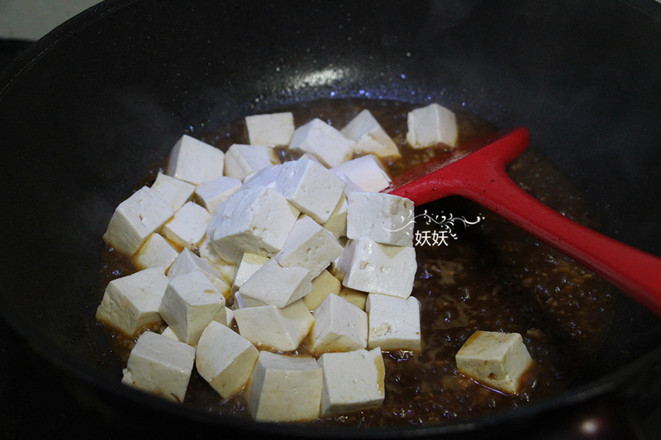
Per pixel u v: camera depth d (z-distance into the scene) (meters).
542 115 0.35
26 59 0.28
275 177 0.30
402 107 0.38
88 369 0.20
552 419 0.20
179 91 0.35
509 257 0.30
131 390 0.20
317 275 0.28
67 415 0.26
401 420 0.25
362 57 0.38
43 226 0.28
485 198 0.30
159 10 0.32
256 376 0.25
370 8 0.36
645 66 0.30
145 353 0.25
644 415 0.24
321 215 0.28
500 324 0.28
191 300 0.25
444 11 0.35
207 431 0.20
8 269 0.25
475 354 0.26
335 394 0.24
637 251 0.25
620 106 0.31
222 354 0.25
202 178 0.33
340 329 0.27
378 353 0.26
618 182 0.31
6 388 0.27
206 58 0.35
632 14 0.29
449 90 0.38
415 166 0.35
